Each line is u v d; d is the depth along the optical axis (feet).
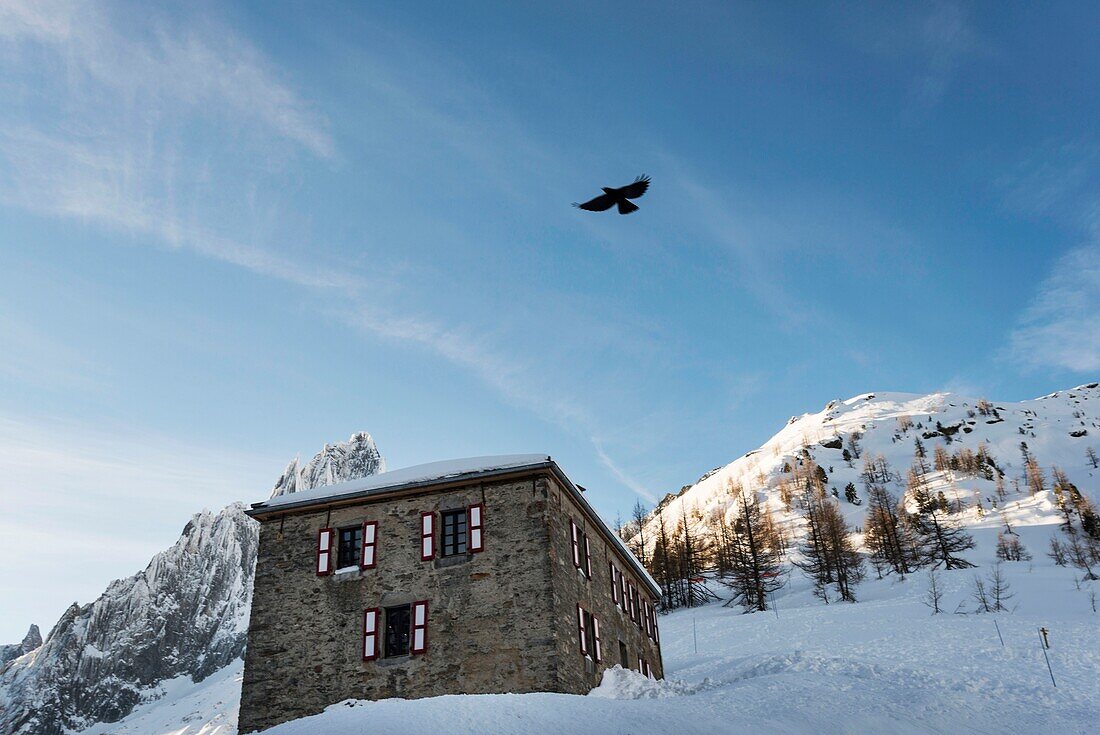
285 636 93.25
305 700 89.35
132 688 553.64
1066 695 93.45
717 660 165.68
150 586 633.61
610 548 119.75
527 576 89.15
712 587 340.80
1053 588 236.43
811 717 76.02
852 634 187.11
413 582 92.17
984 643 151.74
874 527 380.99
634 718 70.49
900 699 86.53
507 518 92.79
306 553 97.55
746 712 77.00
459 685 85.66
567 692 85.71
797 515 569.64
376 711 68.23
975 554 373.20
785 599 294.25
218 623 625.82
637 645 124.26
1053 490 508.53
